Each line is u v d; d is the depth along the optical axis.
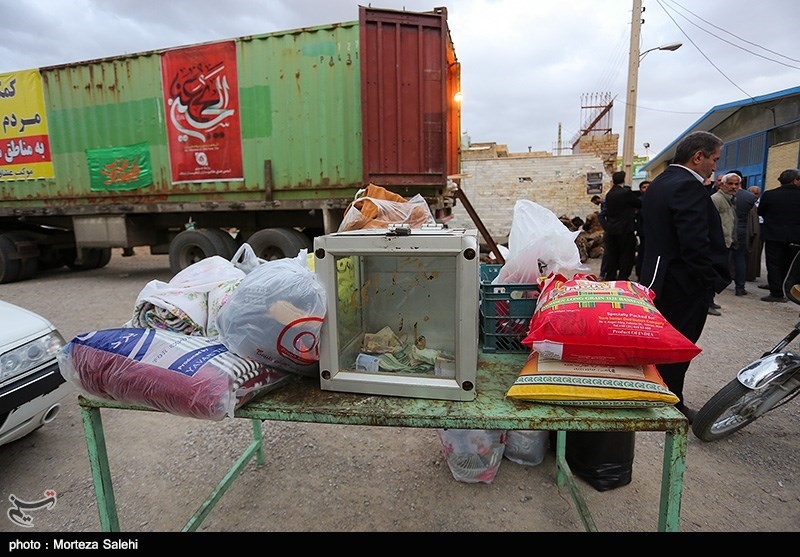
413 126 5.12
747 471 2.17
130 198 6.54
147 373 1.22
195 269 1.76
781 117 10.54
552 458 2.31
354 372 1.36
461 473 2.11
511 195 12.51
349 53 5.32
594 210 12.17
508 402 1.26
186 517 1.95
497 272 2.08
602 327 1.16
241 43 5.64
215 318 1.46
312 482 2.16
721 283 2.26
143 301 1.52
